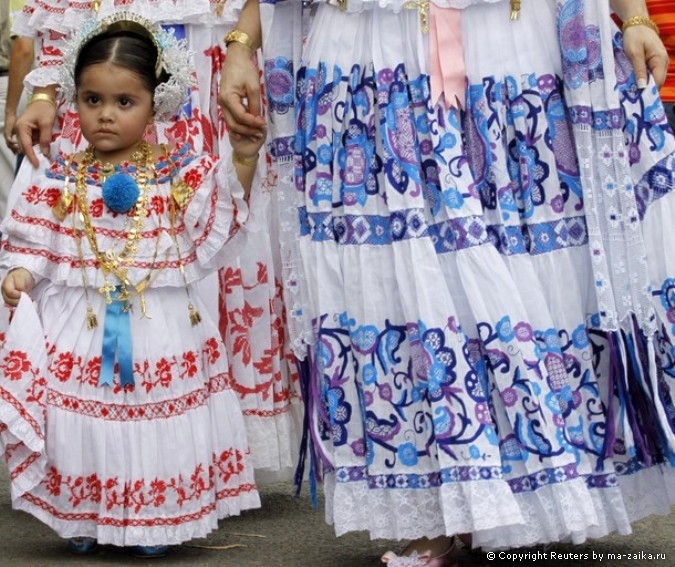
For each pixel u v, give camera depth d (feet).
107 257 16.12
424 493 14.60
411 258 14.48
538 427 14.32
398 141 14.62
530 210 14.73
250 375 19.02
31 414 15.64
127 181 16.14
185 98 16.72
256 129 15.48
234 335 18.97
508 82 14.71
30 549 16.67
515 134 14.74
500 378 14.37
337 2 14.90
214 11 19.02
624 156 14.84
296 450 19.53
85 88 16.29
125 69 16.19
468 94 14.70
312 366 15.40
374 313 14.73
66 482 15.94
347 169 14.83
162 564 15.83
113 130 16.21
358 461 14.93
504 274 14.43
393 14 14.70
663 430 14.75
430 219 14.64
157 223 16.25
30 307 15.89
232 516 18.38
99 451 15.90
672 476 15.07
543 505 14.37
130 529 15.87
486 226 14.69
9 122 21.81
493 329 14.37
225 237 16.14
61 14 18.95
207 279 18.58
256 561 15.92
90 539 16.37
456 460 14.24
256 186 16.12
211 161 16.39
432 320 14.39
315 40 15.14
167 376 16.08
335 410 14.96
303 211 15.28
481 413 14.34
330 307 15.01
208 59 19.13
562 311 14.76
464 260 14.43
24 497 16.03
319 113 15.01
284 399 19.31
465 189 14.52
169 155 16.57
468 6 14.65
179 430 16.10
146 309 16.15
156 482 15.97
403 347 14.67
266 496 19.54
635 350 14.79
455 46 14.62
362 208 14.79
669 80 21.65
